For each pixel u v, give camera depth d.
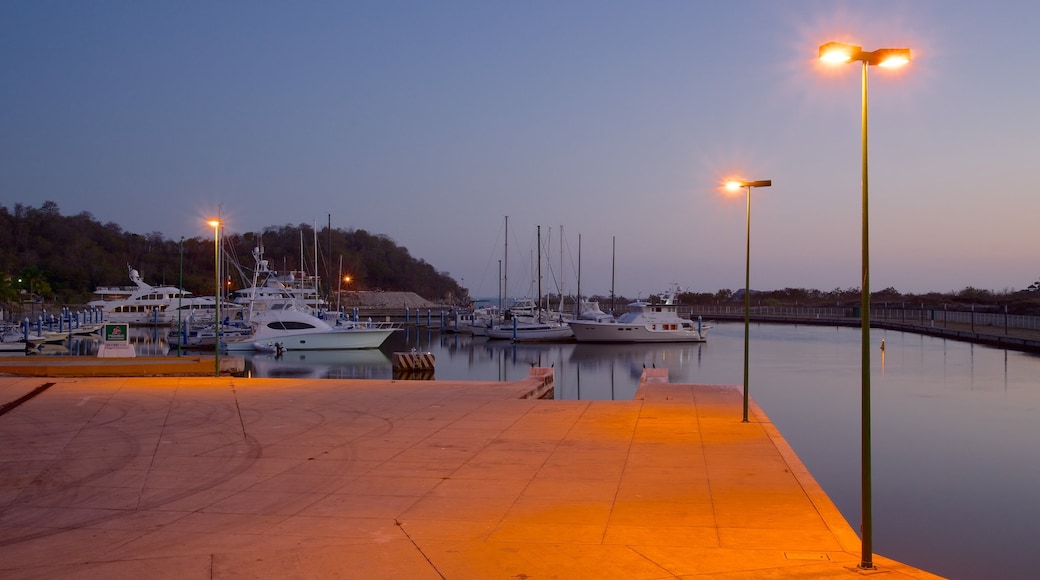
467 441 16.98
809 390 42.06
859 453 25.42
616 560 8.94
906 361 57.88
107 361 35.84
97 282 138.88
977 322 96.00
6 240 135.25
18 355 61.19
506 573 8.45
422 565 8.73
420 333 100.19
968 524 17.45
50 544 9.71
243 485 12.99
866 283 9.08
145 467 14.43
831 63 9.23
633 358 63.50
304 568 8.62
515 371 53.16
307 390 27.08
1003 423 31.09
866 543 8.68
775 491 12.41
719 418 20.17
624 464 14.52
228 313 88.25
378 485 12.94
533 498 12.03
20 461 14.98
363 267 190.88
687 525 10.49
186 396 25.20
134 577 8.31
